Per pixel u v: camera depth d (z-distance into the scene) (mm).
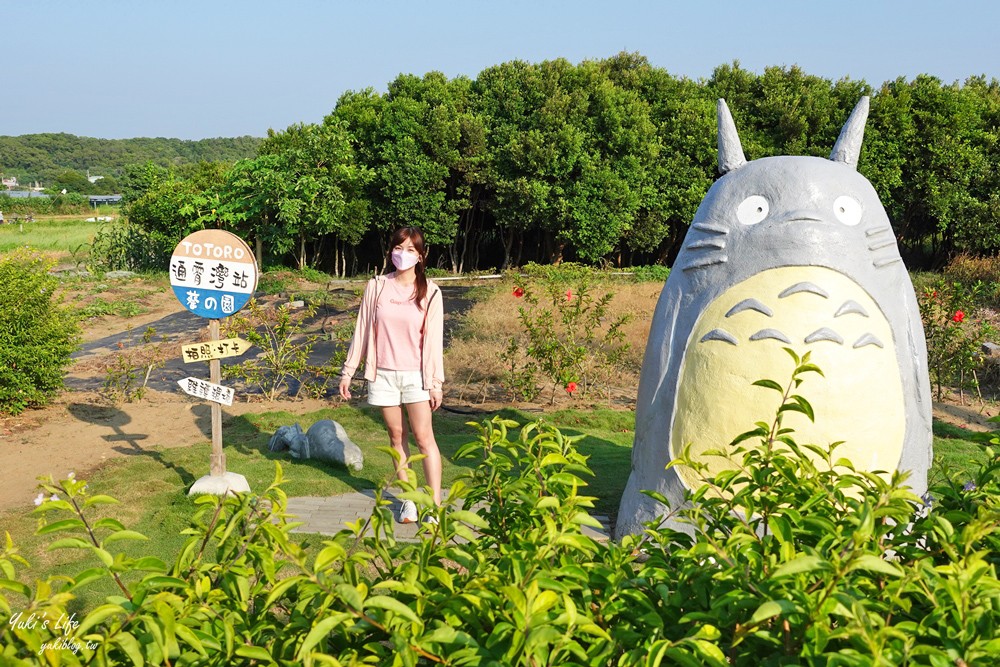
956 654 1554
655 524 2242
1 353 7758
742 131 24484
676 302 4438
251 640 1813
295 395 9062
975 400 9461
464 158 23234
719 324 4156
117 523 1879
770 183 4289
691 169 24281
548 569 1805
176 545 4594
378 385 5270
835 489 2098
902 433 4121
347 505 5473
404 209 22859
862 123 4730
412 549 1944
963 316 9359
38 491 5500
